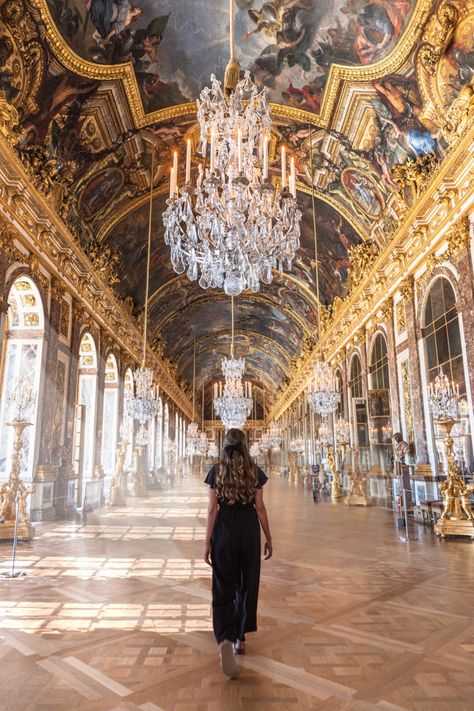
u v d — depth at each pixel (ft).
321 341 80.59
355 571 19.74
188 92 41.96
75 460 47.75
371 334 55.47
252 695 9.50
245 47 37.35
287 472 131.64
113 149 43.83
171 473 99.45
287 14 34.22
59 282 41.34
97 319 53.57
